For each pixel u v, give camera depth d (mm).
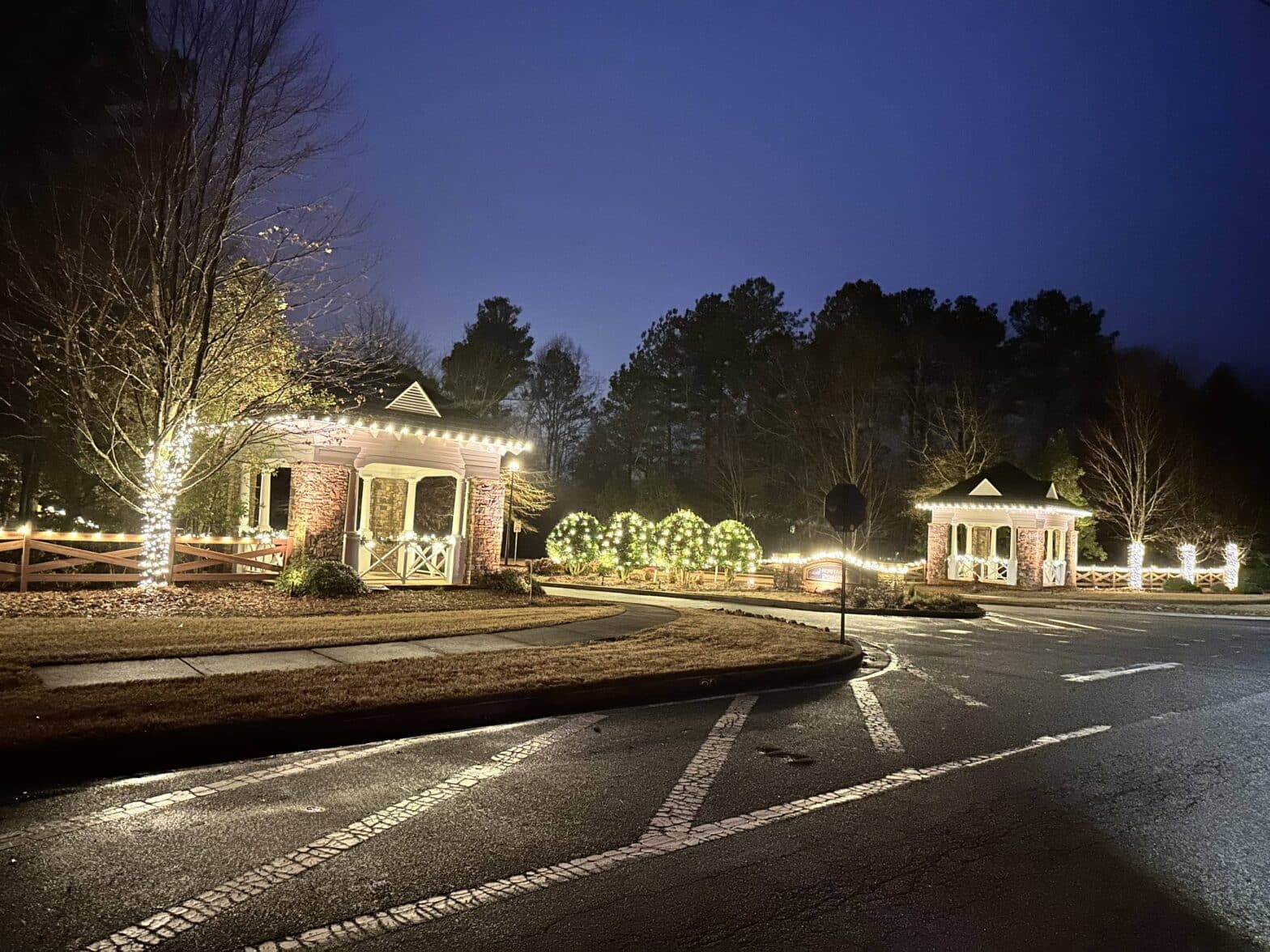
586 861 4988
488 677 9414
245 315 15797
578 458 59750
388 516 22312
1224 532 44969
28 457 18562
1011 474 38250
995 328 56000
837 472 47094
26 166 16125
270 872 4652
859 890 4746
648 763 7152
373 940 3930
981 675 12688
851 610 22922
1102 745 8453
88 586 15594
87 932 3904
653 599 25172
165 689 8008
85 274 14984
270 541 18062
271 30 14648
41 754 6168
